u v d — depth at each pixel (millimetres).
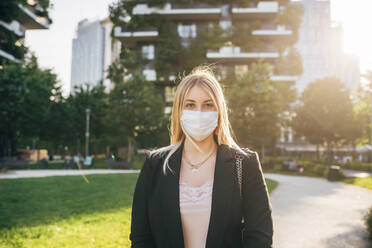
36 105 27031
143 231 1436
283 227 6316
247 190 1374
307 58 122875
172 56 35531
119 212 7410
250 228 1312
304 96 33094
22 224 6195
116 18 37469
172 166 1438
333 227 6312
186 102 1540
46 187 11984
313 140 32469
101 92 34000
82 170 23375
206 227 1330
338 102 30500
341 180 17031
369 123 29812
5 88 25688
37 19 38750
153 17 36031
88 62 129000
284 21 37250
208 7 37531
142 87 29172
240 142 25234
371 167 24188
